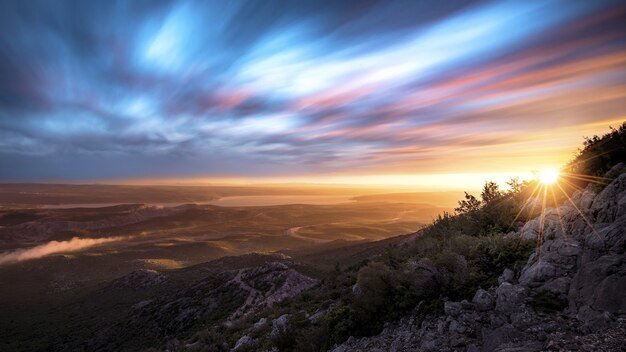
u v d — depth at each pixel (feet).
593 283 19.90
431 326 24.47
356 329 30.45
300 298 72.95
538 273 23.62
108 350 301.63
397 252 45.37
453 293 26.81
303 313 49.83
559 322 19.08
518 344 18.45
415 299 28.35
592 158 34.91
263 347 42.78
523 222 36.63
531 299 21.63
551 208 33.09
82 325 505.25
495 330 20.34
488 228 39.40
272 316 63.52
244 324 74.95
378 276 31.40
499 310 22.26
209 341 72.02
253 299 283.18
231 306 278.46
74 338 409.28
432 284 28.60
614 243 21.88
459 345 21.07
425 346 22.31
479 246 31.50
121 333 338.95
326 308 48.70
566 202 33.01
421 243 44.47
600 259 20.79
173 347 88.33
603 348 15.99
